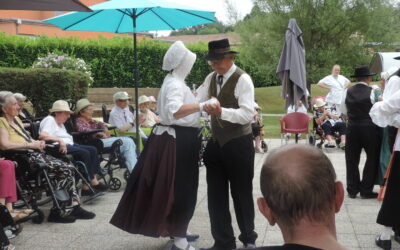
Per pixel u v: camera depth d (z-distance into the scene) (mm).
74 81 8859
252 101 3859
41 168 4914
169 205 3895
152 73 21016
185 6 6301
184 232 3957
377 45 20562
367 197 6043
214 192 4090
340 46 20547
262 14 21234
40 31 25203
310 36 20438
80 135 6320
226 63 3932
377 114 4070
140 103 8391
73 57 13773
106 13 6910
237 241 4496
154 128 4102
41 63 12375
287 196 1227
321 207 1229
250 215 4039
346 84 10742
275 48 20719
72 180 5188
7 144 5039
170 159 3930
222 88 3953
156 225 3936
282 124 9977
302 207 1225
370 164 5957
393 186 4000
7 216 3910
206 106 3725
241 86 3871
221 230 4086
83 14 6656
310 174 1233
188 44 23641
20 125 5465
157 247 4332
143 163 4027
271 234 4664
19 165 5020
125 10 6754
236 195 4035
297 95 8305
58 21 6750
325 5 19844
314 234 1230
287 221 1250
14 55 17562
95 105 15633
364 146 5934
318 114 10594
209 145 4086
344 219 5125
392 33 20062
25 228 4883
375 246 4293
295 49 8250
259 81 26875
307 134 9938
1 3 4801
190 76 23562
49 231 4785
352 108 5938
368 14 19750
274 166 1277
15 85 8641
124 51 20281
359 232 4691
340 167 8156
